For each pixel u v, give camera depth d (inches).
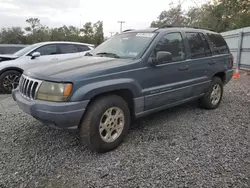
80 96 116.9
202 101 203.2
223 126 169.0
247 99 245.0
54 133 157.9
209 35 205.8
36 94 122.7
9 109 216.2
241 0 717.9
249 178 105.6
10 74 297.6
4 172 112.9
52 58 320.5
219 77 219.9
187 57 174.9
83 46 354.9
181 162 119.6
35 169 115.6
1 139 149.6
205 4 822.5
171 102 166.9
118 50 162.7
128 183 103.7
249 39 405.7
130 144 141.2
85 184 103.9
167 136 152.0
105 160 123.5
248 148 134.0
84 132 123.8
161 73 154.3
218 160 121.0
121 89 134.6
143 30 173.8
